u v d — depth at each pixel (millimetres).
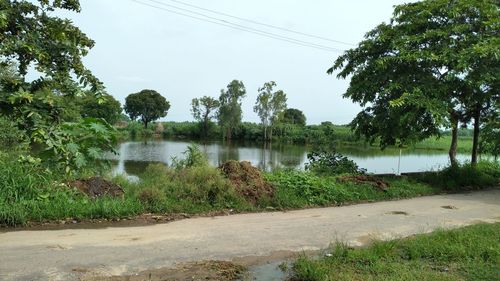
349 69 14758
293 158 28656
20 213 6891
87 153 9016
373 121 13469
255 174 10195
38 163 8312
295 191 10125
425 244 6074
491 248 5836
